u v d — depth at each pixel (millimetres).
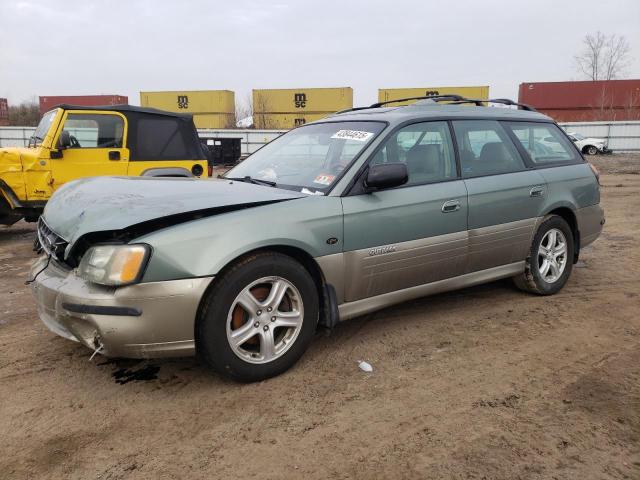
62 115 7473
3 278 5816
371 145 3760
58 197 3822
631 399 3053
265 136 32719
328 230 3414
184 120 8453
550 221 4785
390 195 3727
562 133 5230
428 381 3293
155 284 2859
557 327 4172
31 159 7297
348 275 3553
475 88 35281
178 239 2918
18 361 3586
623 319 4344
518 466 2459
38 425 2816
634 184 15805
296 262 3314
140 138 8008
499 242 4387
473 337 3980
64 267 3223
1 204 7379
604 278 5562
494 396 3102
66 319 2982
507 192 4383
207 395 3127
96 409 2979
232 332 3117
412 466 2465
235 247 3031
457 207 4039
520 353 3699
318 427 2793
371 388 3205
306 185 3730
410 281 3910
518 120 4828
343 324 4234
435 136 4137
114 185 3709
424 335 4020
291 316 3336
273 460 2520
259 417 2893
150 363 3551
